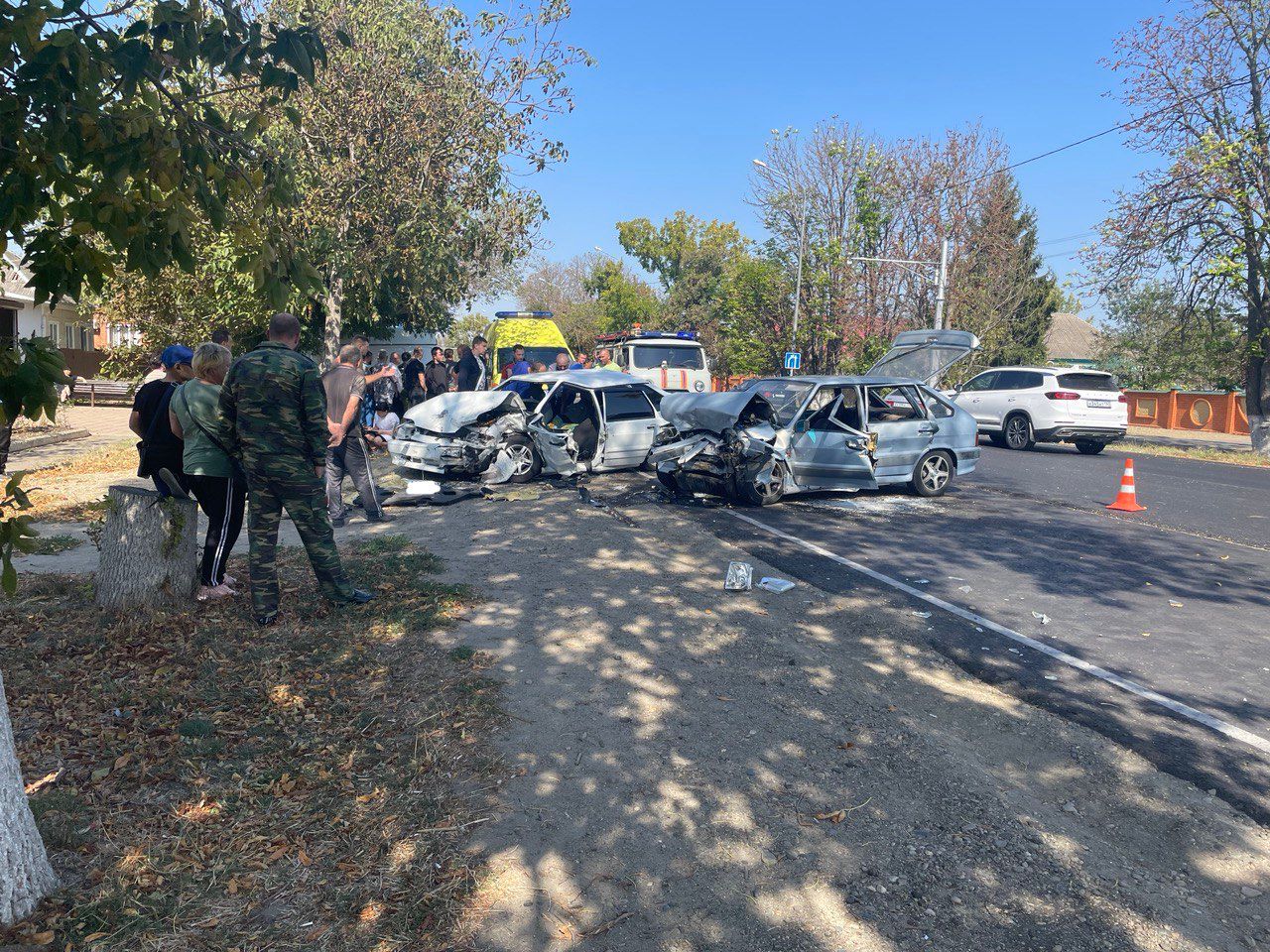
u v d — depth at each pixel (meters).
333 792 3.85
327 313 17.42
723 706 4.77
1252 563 8.43
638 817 3.71
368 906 3.13
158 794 3.79
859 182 36.19
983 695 5.08
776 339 35.91
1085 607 6.86
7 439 2.93
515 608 6.30
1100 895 3.28
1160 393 33.72
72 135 3.69
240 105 14.36
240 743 4.26
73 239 3.98
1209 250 21.86
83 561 7.45
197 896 3.15
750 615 6.34
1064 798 4.00
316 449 5.88
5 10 3.32
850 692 5.02
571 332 69.94
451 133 16.81
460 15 16.77
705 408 11.17
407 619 5.91
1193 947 3.02
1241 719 4.84
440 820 3.64
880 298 35.66
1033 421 19.64
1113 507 11.53
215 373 6.03
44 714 4.49
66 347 29.16
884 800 3.88
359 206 16.52
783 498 11.53
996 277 35.09
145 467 6.25
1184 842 3.66
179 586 6.02
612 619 6.12
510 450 12.02
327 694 4.79
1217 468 17.47
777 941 3.00
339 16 15.24
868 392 11.59
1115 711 4.91
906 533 9.51
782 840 3.57
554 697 4.82
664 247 71.81
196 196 4.09
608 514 9.90
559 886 3.26
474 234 17.92
